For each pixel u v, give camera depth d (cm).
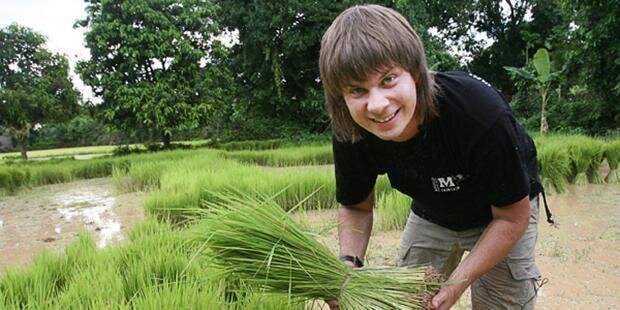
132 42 1866
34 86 1995
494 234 174
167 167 1040
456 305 352
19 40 1958
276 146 2084
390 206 599
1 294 293
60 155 2634
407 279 173
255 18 2048
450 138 165
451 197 192
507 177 162
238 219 172
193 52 1962
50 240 628
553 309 343
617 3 1234
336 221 217
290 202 716
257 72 2262
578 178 838
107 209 829
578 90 1716
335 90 148
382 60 134
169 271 326
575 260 443
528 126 1775
